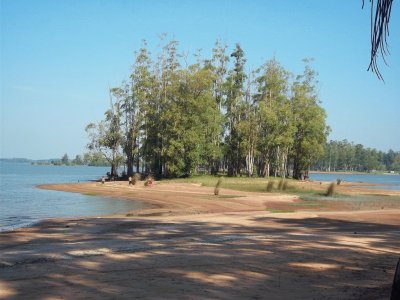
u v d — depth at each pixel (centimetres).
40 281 936
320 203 3512
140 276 989
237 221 2188
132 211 2848
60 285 902
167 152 6128
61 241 1549
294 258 1233
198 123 6219
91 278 965
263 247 1402
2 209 2995
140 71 6931
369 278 1004
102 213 2747
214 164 7450
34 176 10019
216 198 3725
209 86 6425
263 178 6506
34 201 3653
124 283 923
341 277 1012
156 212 2736
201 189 4756
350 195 4434
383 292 867
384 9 449
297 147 7512
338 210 2997
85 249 1343
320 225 2089
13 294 833
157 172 6744
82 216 2542
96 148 7194
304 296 840
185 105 6272
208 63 7244
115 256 1226
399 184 8644
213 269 1073
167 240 1552
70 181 7462
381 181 10612
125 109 7175
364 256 1288
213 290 877
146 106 6644
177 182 5609
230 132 7244
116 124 7169
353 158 18938
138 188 4922
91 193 4516
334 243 1512
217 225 2027
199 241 1527
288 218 2350
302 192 4625
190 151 6178
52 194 4462
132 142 7125
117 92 7125
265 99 7219
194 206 3162
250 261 1179
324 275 1032
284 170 7544
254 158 7456
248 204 3291
